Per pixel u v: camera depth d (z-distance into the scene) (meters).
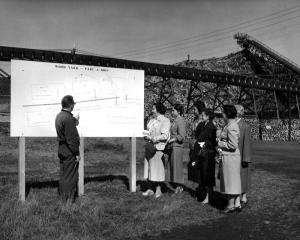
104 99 8.14
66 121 6.82
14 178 9.77
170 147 8.41
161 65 43.03
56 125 6.92
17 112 7.14
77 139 6.94
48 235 5.14
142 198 7.71
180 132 8.27
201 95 49.16
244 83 49.44
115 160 15.01
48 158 14.80
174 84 51.47
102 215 6.28
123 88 8.34
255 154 21.95
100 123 8.10
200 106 7.75
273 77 58.62
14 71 7.16
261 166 14.75
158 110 8.04
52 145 19.19
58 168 12.09
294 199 8.07
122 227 5.68
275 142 38.84
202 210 6.94
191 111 47.22
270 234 5.63
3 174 10.62
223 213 6.82
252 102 55.19
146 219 6.18
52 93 7.52
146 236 5.42
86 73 7.93
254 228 5.93
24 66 7.23
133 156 8.39
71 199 6.89
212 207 7.18
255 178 11.01
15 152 16.56
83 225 5.57
